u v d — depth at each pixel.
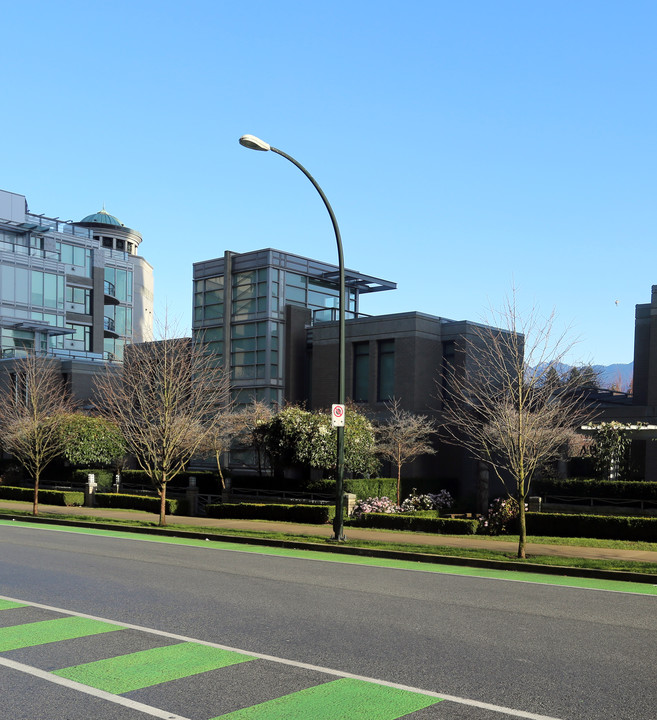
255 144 17.02
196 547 17.69
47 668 7.01
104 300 68.56
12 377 45.47
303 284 39.97
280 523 23.66
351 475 32.94
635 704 6.07
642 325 35.53
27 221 61.56
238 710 5.89
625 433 26.28
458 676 6.81
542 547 17.03
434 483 33.50
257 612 9.62
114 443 37.06
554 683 6.62
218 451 33.12
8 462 42.12
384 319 35.41
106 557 15.27
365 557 16.09
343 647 7.83
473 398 32.25
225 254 39.69
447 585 12.17
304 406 36.47
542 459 25.61
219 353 39.75
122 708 5.93
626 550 16.55
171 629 8.61
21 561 14.47
